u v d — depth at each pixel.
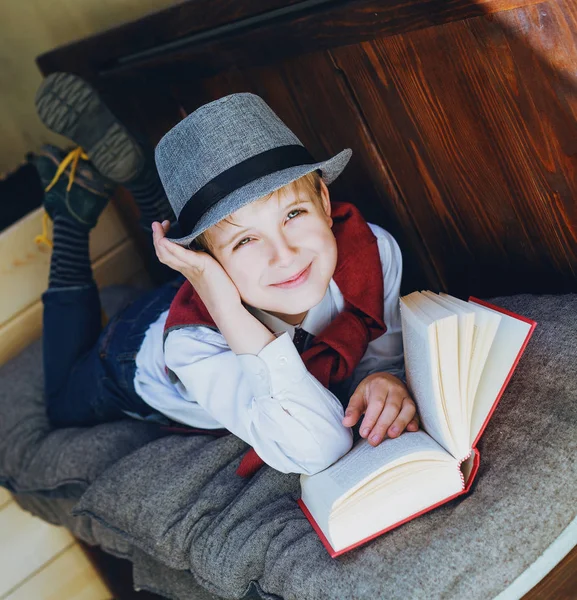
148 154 1.74
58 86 1.60
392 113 1.28
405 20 1.13
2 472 1.73
